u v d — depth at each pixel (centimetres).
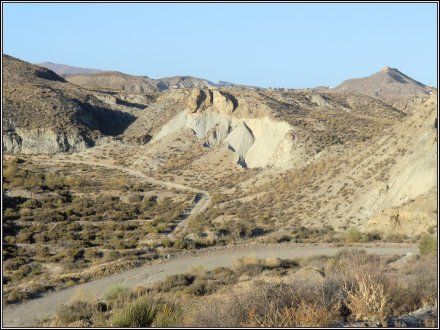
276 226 5275
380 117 10700
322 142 8125
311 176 6631
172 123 11569
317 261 3016
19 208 5684
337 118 9825
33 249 4331
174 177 8962
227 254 3950
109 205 6481
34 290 2962
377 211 4897
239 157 9350
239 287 2159
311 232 4797
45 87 14362
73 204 6272
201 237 4650
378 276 1297
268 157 8981
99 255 4125
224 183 8262
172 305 1333
